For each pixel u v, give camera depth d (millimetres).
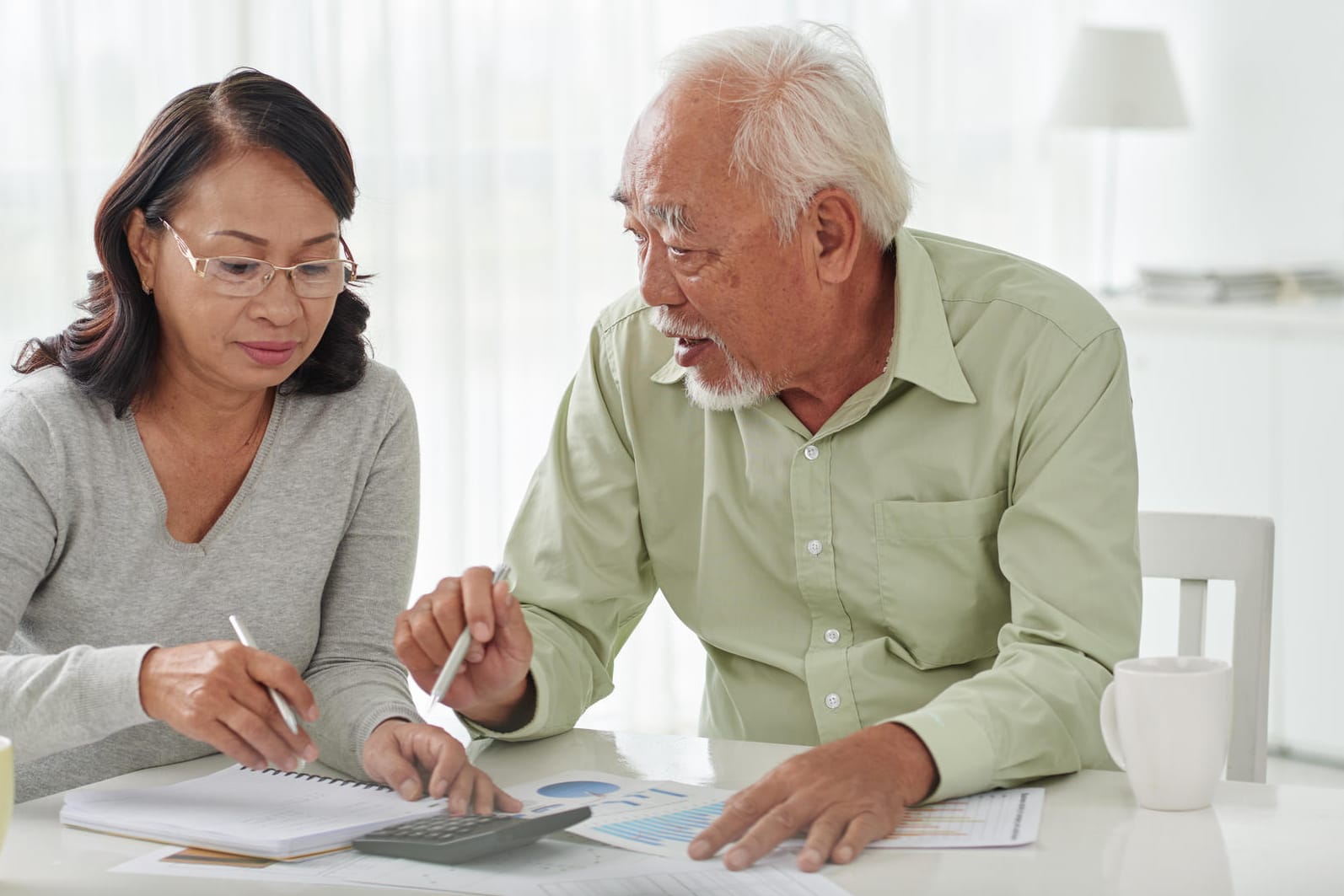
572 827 1100
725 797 1176
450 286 3396
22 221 3064
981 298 1470
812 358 1418
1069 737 1208
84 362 1383
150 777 1260
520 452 3539
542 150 3475
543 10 3443
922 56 3787
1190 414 3365
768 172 1324
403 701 1342
